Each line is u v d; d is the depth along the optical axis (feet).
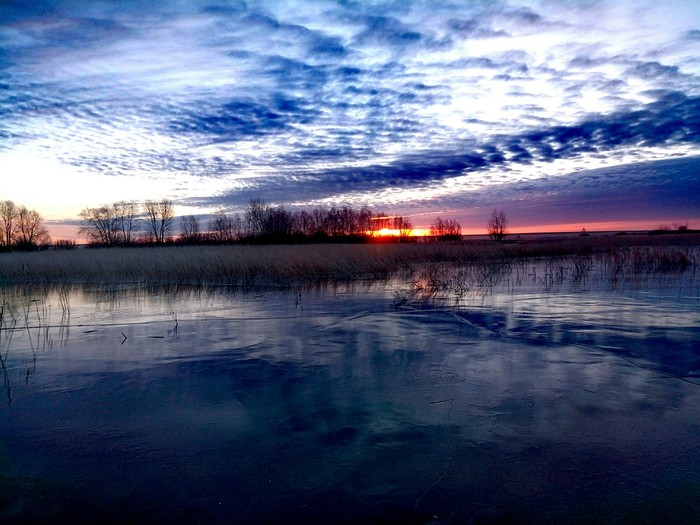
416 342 21.80
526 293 37.96
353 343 21.74
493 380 16.49
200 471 10.74
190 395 15.31
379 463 10.98
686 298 34.53
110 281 47.78
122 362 19.04
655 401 14.56
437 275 43.86
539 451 11.51
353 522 8.89
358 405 14.35
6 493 9.94
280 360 19.07
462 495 9.75
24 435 12.59
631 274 51.78
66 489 10.08
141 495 9.85
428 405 14.32
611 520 8.99
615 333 23.34
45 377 17.28
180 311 30.76
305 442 12.03
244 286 45.57
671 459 11.13
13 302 36.40
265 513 9.20
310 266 52.26
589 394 15.14
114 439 12.31
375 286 44.93
